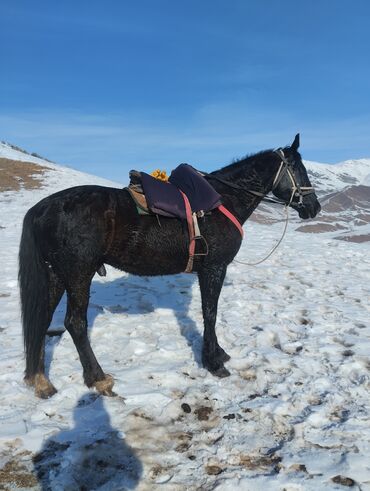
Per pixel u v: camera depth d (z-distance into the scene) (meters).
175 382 4.74
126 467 3.46
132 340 5.62
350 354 5.51
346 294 8.28
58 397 4.32
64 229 4.18
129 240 4.43
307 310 7.12
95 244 4.27
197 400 4.42
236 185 4.97
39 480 3.28
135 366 5.05
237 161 5.18
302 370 5.05
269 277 9.43
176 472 3.43
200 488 3.26
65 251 4.21
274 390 4.62
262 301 7.50
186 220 4.48
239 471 3.43
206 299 4.86
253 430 3.97
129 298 7.43
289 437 3.88
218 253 4.72
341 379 4.84
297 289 8.48
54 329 5.98
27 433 3.76
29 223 4.31
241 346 5.62
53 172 35.19
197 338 5.81
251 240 14.83
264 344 5.79
